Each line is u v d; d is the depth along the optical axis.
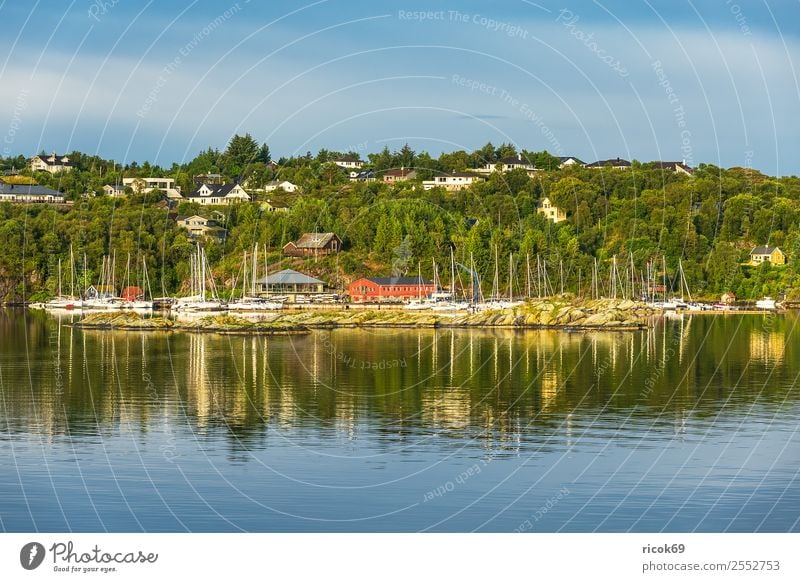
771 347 154.00
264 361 133.25
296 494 64.25
